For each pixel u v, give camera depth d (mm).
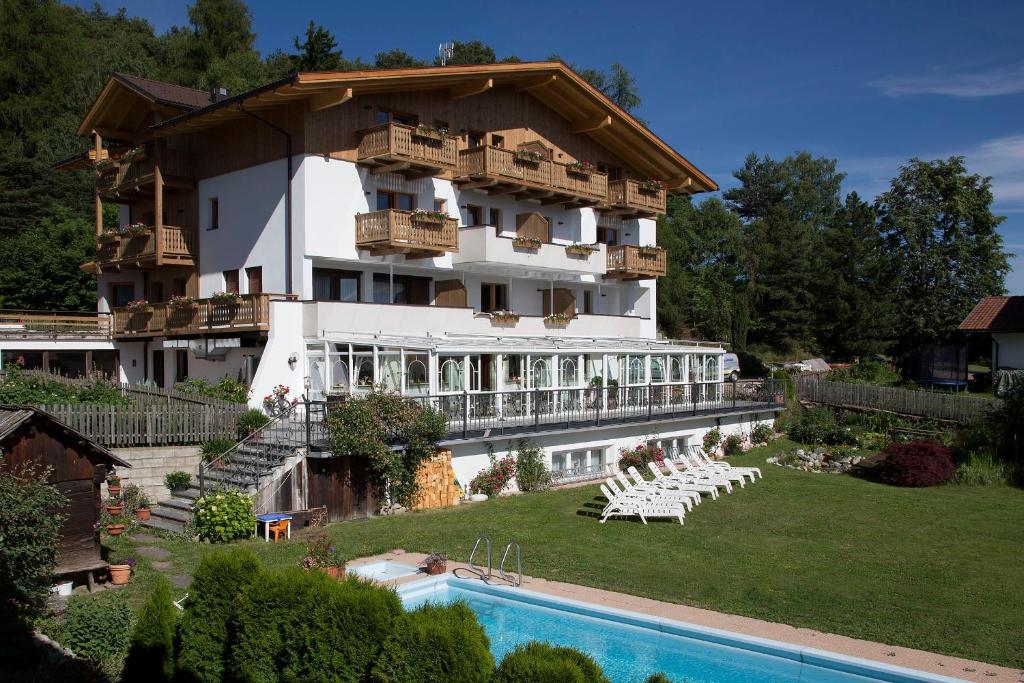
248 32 72625
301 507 18719
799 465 30500
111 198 33094
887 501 23578
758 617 12922
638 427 28828
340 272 27797
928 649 11656
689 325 67375
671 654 11812
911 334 60094
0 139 52000
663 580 14836
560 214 35531
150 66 63844
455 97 30203
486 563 15664
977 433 30984
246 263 27781
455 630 8062
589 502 22031
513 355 27984
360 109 27359
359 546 16625
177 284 31484
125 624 10891
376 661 8367
